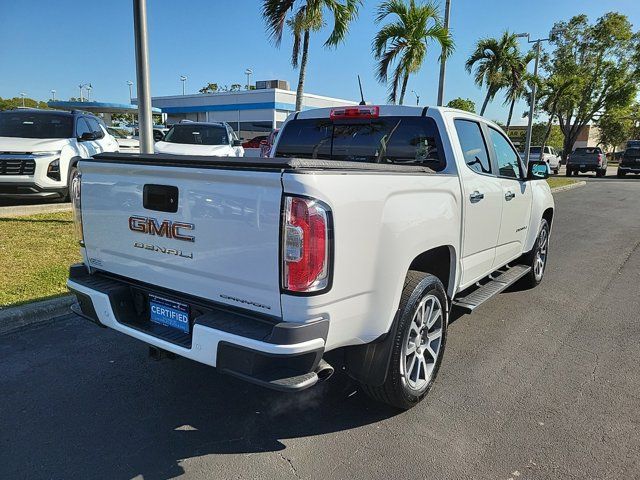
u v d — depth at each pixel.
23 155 8.91
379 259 2.80
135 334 3.05
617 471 2.79
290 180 2.37
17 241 7.11
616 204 16.34
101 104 25.41
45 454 2.87
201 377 3.83
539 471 2.79
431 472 2.77
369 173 2.72
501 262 5.14
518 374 3.97
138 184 3.00
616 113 46.25
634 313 5.47
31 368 3.89
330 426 3.21
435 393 3.65
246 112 38.69
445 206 3.53
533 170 5.40
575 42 43.78
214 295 2.76
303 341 2.44
